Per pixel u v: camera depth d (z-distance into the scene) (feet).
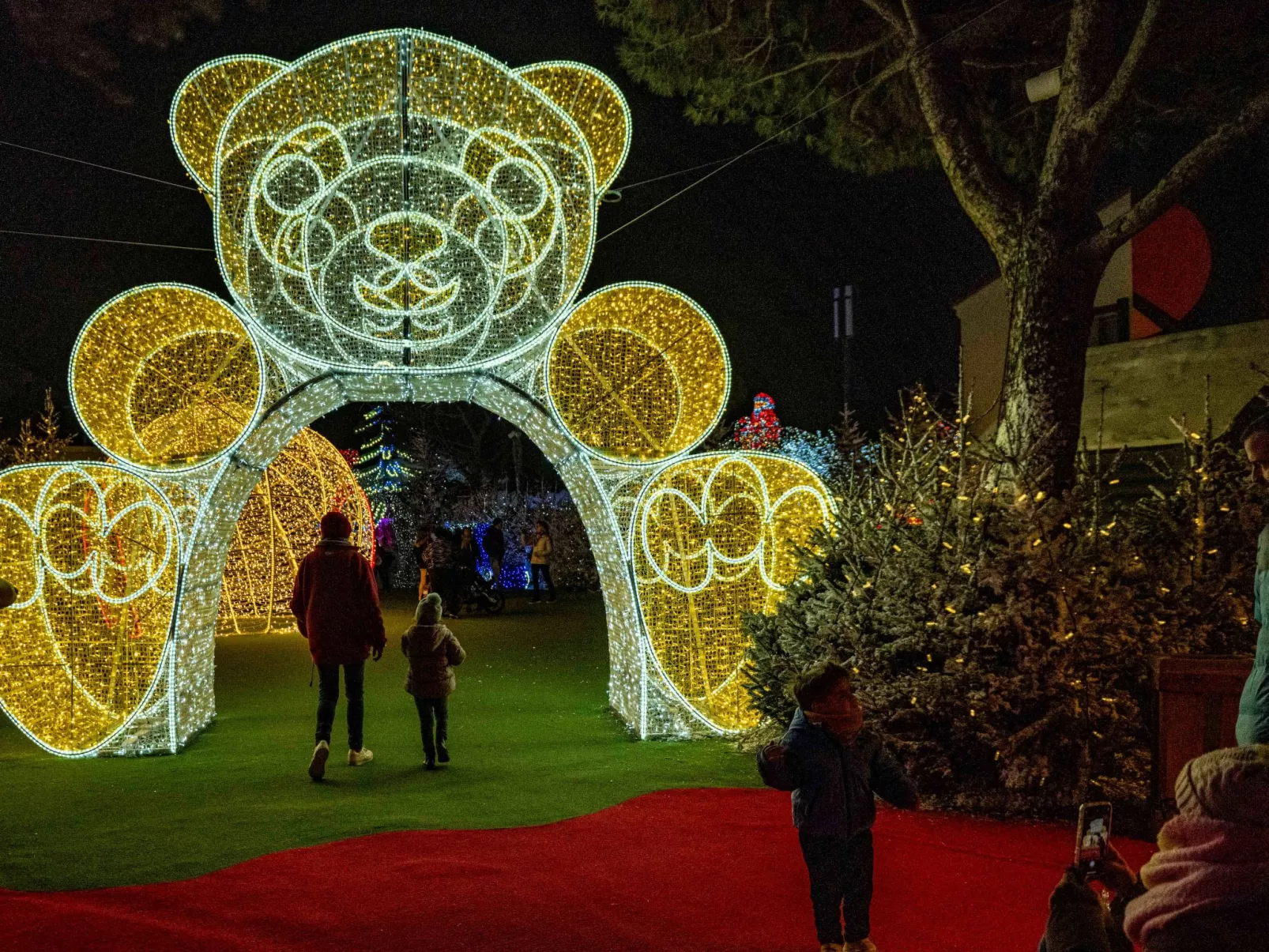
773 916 13.50
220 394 24.84
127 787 20.58
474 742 24.99
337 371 24.84
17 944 12.50
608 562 26.63
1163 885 5.60
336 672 22.16
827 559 22.77
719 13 32.14
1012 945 12.63
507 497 79.77
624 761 22.65
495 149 24.30
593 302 25.09
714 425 25.68
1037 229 24.22
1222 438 27.27
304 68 23.56
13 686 23.39
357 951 12.37
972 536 19.74
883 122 34.06
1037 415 23.61
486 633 48.88
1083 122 23.88
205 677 27.17
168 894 14.24
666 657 25.29
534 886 14.53
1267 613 12.23
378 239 23.88
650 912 13.61
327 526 22.48
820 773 12.02
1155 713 17.04
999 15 27.96
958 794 18.75
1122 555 19.98
